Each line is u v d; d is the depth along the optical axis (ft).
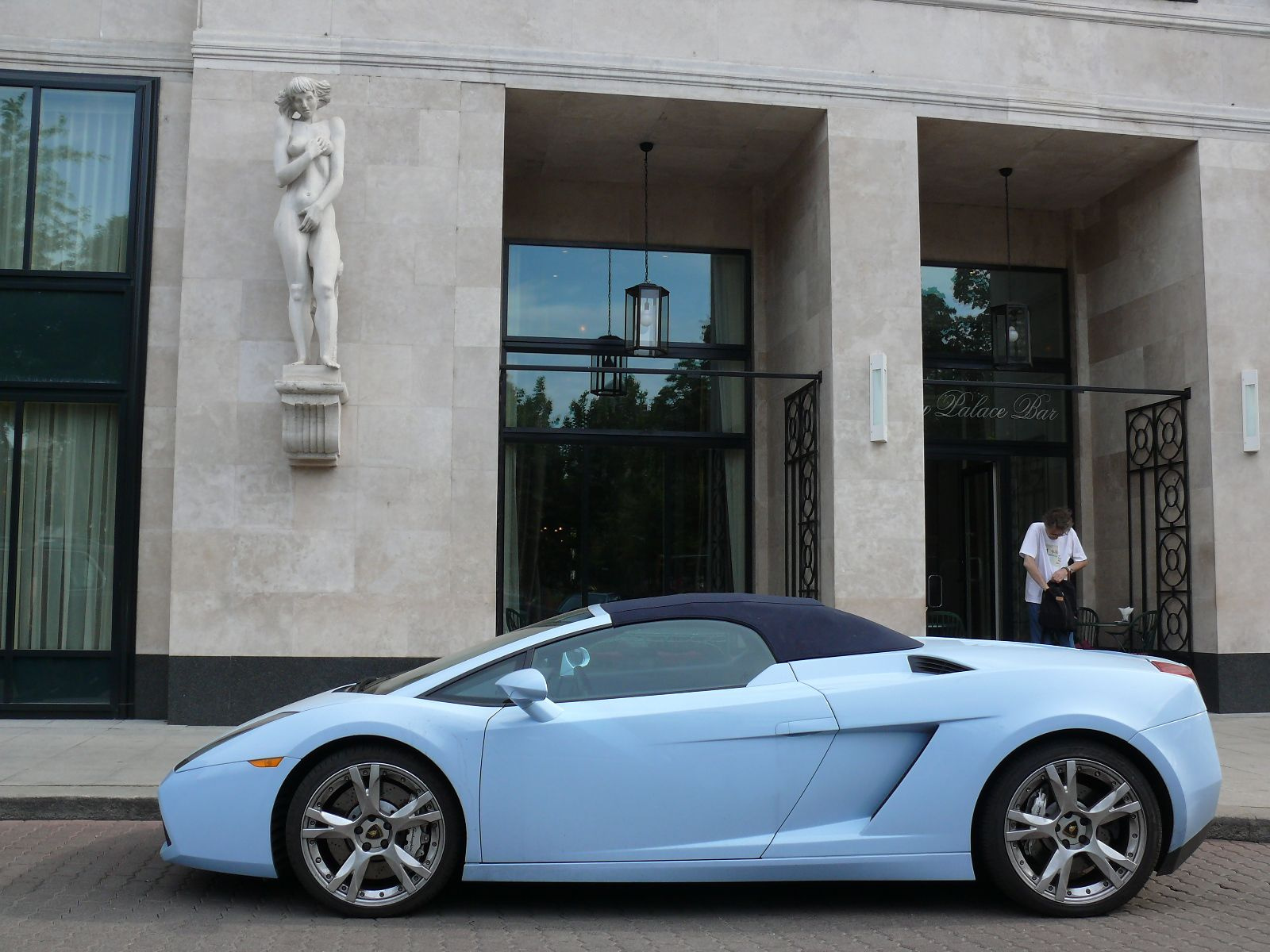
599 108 34.65
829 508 33.86
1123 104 36.11
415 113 32.99
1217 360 36.04
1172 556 37.55
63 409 33.99
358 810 15.93
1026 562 33.22
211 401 31.63
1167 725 16.22
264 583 31.30
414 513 31.91
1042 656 17.26
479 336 32.60
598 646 16.63
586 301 40.63
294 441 30.99
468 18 33.55
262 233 32.24
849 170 34.55
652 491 40.09
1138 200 39.78
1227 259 36.45
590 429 40.04
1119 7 36.42
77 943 14.40
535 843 15.62
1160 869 16.37
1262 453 35.99
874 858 15.71
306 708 16.70
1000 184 40.68
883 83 34.81
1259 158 36.94
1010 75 35.76
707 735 15.83
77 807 22.20
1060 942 14.78
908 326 34.27
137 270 33.81
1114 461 40.60
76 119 34.42
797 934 15.23
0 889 17.08
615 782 15.69
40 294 33.76
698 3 34.47
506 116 35.29
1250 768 26.14
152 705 32.81
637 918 16.06
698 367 40.88
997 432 41.86
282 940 14.61
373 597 31.58
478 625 31.83
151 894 16.94
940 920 15.92
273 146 32.48
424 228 32.73
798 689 16.22
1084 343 42.65
